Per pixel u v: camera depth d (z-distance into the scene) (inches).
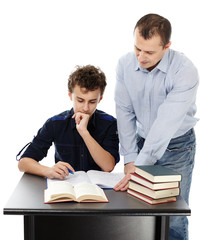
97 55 130.8
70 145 91.7
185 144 90.4
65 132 91.4
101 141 92.6
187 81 82.1
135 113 91.5
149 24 75.2
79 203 67.8
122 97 91.2
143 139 93.9
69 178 79.2
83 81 82.4
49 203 67.3
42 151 89.7
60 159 92.7
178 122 82.1
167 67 85.0
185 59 84.7
